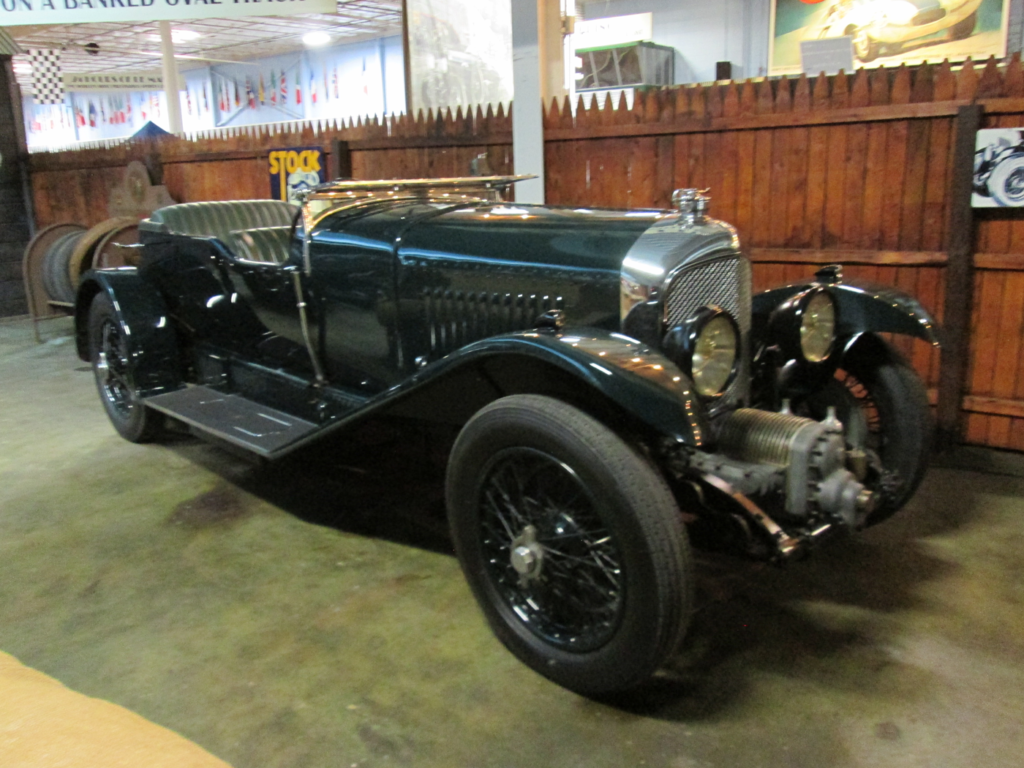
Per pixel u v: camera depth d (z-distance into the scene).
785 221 4.25
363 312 3.08
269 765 1.95
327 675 2.30
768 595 2.68
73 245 7.12
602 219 2.64
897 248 3.99
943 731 2.03
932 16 8.86
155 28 13.87
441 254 2.79
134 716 1.00
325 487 3.68
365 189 3.16
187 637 2.50
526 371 2.36
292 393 3.54
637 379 1.98
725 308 2.51
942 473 3.73
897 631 2.47
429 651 2.40
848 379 3.07
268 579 2.85
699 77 10.74
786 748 1.98
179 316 4.16
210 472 3.91
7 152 9.21
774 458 2.28
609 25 10.92
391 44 16.17
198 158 7.46
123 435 4.40
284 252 4.07
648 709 2.13
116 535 3.23
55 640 2.50
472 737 2.04
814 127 4.06
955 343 3.85
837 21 9.51
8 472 3.96
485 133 5.28
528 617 2.29
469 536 2.34
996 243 3.78
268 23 14.08
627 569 1.92
